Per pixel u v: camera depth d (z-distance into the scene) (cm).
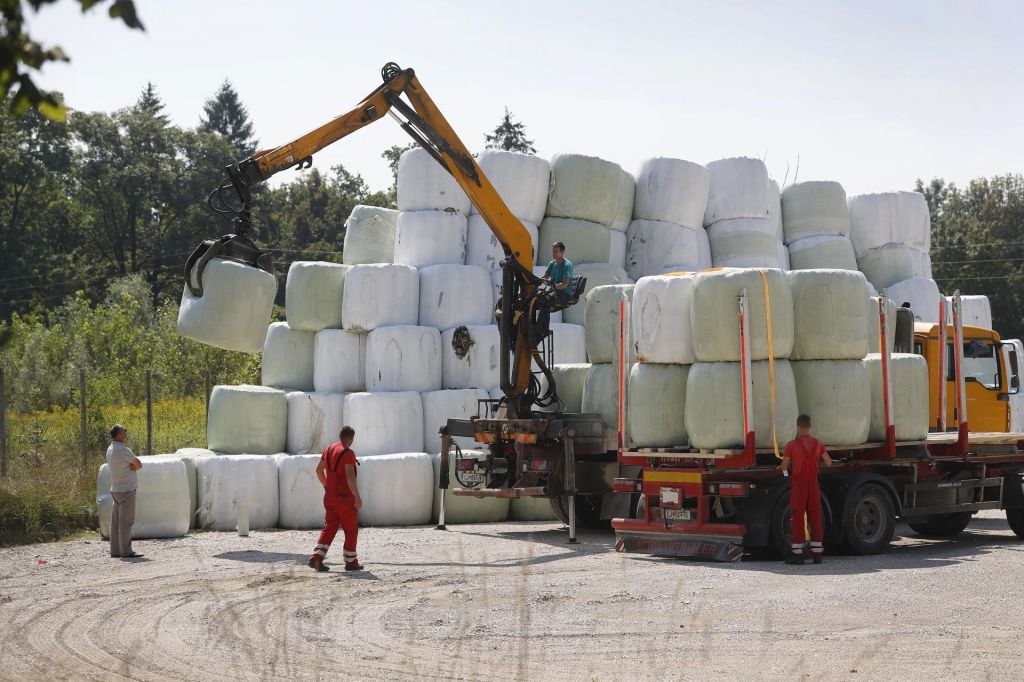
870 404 1309
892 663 729
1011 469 1508
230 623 894
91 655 793
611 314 1504
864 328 1278
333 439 1723
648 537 1288
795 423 1232
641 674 705
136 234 7150
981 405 1661
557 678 699
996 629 833
